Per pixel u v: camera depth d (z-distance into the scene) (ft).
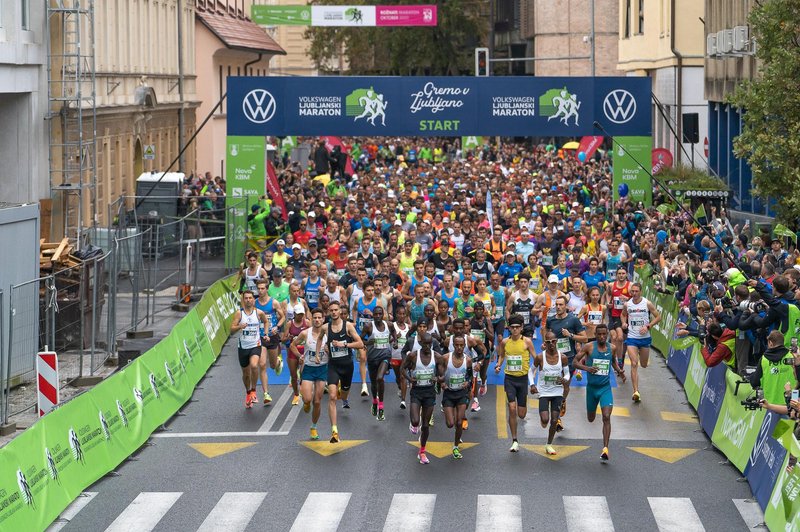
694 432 71.82
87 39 139.54
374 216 135.64
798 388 59.88
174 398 77.15
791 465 51.60
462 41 319.06
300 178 198.29
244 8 284.20
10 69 115.65
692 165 143.13
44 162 126.21
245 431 72.13
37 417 72.95
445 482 61.46
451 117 137.08
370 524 54.80
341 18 214.48
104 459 62.85
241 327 77.61
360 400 80.64
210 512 56.65
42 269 89.40
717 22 169.89
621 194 138.31
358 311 85.40
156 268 108.17
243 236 135.85
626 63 227.40
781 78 92.12
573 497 58.85
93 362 82.84
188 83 209.46
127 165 161.79
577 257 97.55
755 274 81.92
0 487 49.88
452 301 85.51
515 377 67.77
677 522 55.11
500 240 111.24
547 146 248.73
